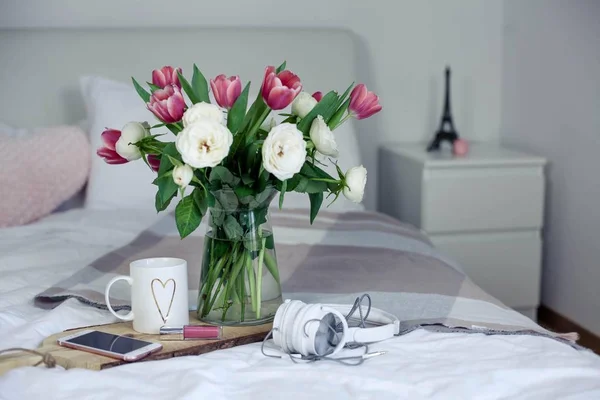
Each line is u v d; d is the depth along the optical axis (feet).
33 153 6.93
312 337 3.58
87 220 6.75
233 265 3.96
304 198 7.50
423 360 3.64
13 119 8.14
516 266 8.71
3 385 3.23
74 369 3.40
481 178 8.50
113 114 7.44
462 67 9.86
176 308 3.90
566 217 8.65
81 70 8.22
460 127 10.01
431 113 9.89
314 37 8.74
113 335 3.78
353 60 8.86
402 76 9.72
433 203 8.46
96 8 8.88
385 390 3.26
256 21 9.23
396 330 4.00
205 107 3.59
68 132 7.26
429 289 4.73
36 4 8.76
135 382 3.29
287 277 5.03
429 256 5.67
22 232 6.41
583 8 8.02
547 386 3.36
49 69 8.18
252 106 3.88
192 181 3.78
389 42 9.61
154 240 5.99
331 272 5.13
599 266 8.04
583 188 8.26
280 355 3.69
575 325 8.57
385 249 5.76
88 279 4.90
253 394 3.22
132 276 3.90
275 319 3.72
